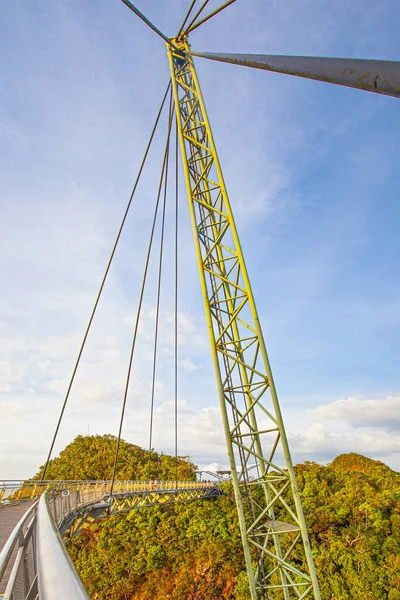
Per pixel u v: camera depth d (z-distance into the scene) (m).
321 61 4.79
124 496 32.16
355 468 96.06
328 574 45.00
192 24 22.42
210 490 65.69
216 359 16.28
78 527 22.75
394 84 3.53
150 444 38.62
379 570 43.22
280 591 44.16
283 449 14.45
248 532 14.22
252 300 16.44
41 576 1.57
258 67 7.70
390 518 51.38
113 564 57.34
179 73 23.17
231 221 17.98
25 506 20.11
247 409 15.81
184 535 59.84
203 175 20.34
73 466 95.56
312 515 54.16
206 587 51.88
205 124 20.44
